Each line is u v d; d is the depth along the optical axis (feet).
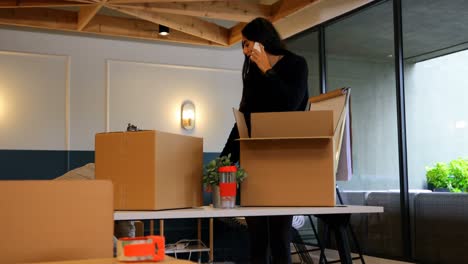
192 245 21.18
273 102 7.36
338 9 19.19
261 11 19.26
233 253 21.98
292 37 22.90
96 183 4.40
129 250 3.47
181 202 6.51
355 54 19.56
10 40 20.76
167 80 23.16
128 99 22.41
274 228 7.33
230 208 6.52
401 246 17.46
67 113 21.38
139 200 6.07
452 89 15.71
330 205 6.63
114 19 20.65
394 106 17.74
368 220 18.85
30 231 4.15
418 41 16.96
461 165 15.44
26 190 4.18
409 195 17.26
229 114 24.12
